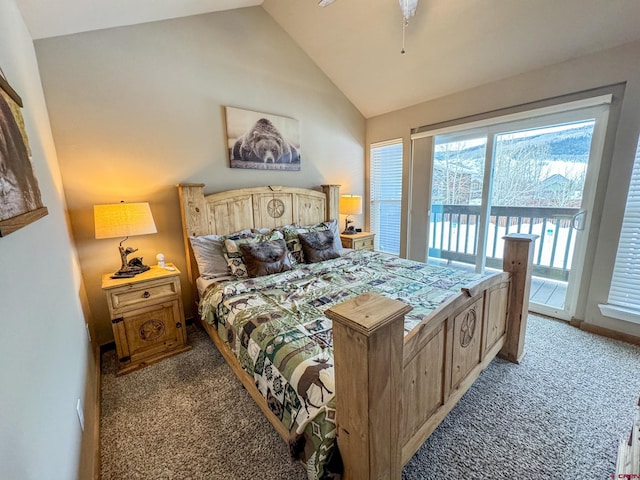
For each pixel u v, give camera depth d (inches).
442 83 125.2
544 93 102.6
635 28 81.6
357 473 36.9
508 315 81.9
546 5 84.3
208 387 75.7
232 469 53.2
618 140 89.3
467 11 93.9
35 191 46.1
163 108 99.3
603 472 50.9
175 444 58.6
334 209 148.9
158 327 88.4
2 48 44.2
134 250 91.4
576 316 104.8
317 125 145.9
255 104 121.6
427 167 144.7
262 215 124.1
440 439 58.1
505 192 122.3
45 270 44.5
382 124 160.6
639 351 87.5
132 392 73.9
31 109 58.4
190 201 102.7
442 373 55.5
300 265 108.7
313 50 133.6
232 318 70.7
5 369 24.2
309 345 53.6
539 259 117.4
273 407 51.9
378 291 78.6
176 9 91.5
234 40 113.0
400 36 110.7
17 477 23.0
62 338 47.5
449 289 79.0
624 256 91.7
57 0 61.0
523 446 56.4
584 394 70.0
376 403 34.1
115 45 88.6
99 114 88.0
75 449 42.6
